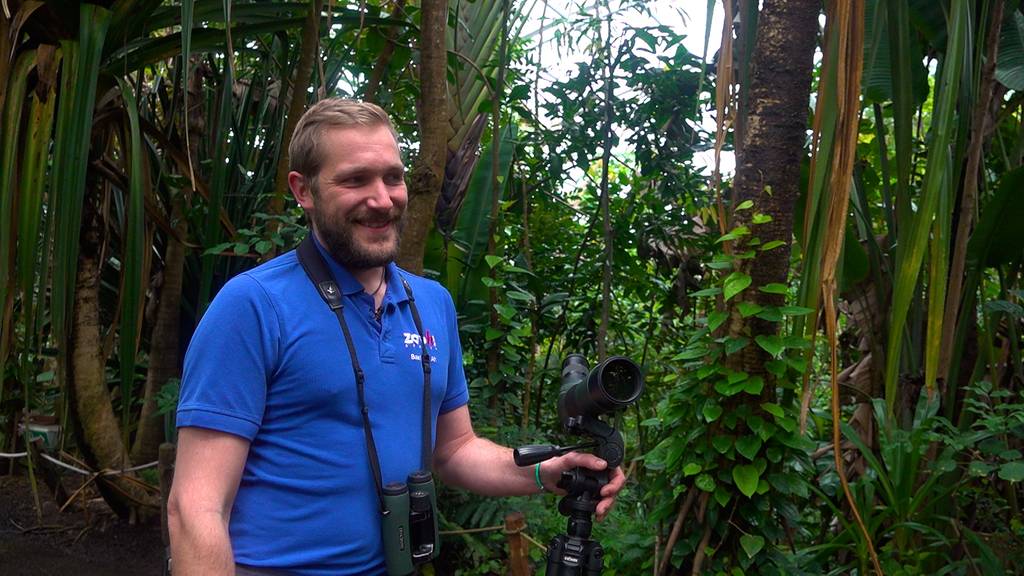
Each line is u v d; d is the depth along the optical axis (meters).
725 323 2.59
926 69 3.71
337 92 4.77
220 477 1.35
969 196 2.96
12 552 3.45
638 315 4.75
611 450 1.57
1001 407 2.88
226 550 1.31
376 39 4.11
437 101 3.30
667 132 4.18
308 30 3.57
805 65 2.47
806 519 3.54
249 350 1.37
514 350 4.03
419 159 3.32
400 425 1.49
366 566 1.45
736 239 2.51
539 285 4.26
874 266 3.48
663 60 4.12
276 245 3.56
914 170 3.87
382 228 1.46
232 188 4.47
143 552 3.55
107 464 3.76
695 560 2.54
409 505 1.46
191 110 4.21
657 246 4.46
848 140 2.13
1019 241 3.20
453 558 3.30
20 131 3.17
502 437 3.57
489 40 4.59
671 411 2.63
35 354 4.11
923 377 3.31
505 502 3.23
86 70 2.93
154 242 4.57
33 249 3.01
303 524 1.41
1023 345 3.79
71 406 3.74
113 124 3.55
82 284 3.75
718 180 2.42
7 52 3.09
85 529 3.74
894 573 2.75
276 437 1.41
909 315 3.35
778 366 2.42
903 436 2.89
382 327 1.50
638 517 3.49
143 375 4.92
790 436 2.46
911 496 2.90
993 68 2.96
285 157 3.65
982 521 3.52
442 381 1.61
